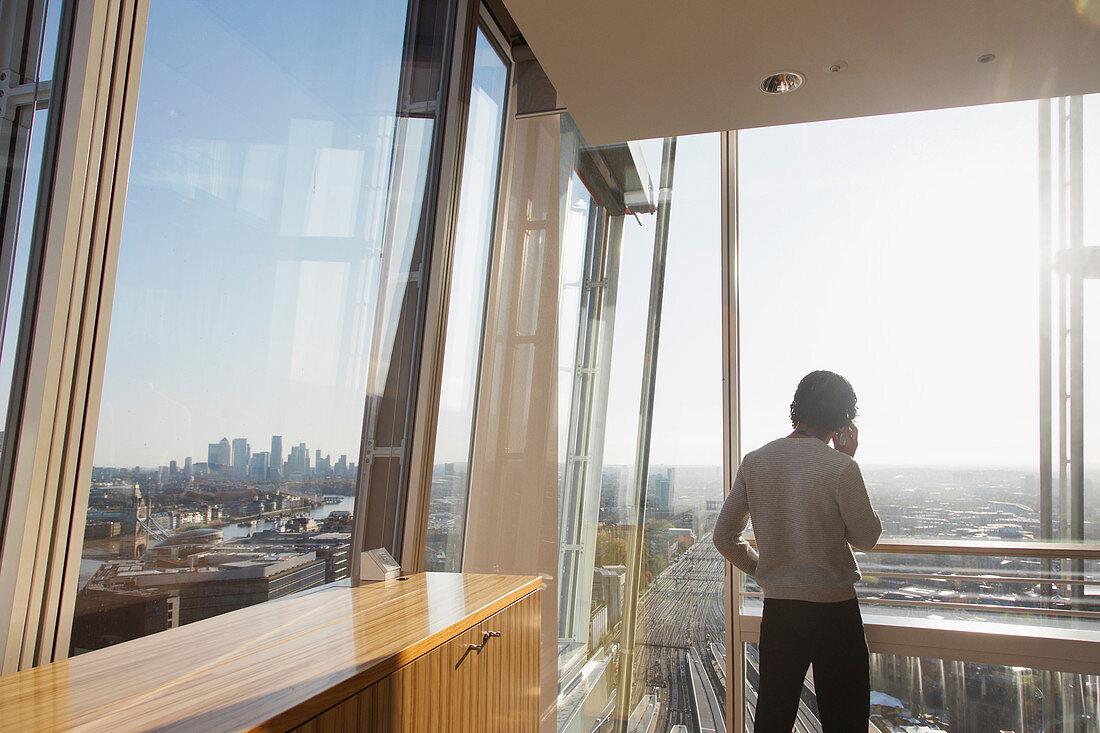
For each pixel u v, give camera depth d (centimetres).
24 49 128
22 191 128
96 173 137
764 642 275
